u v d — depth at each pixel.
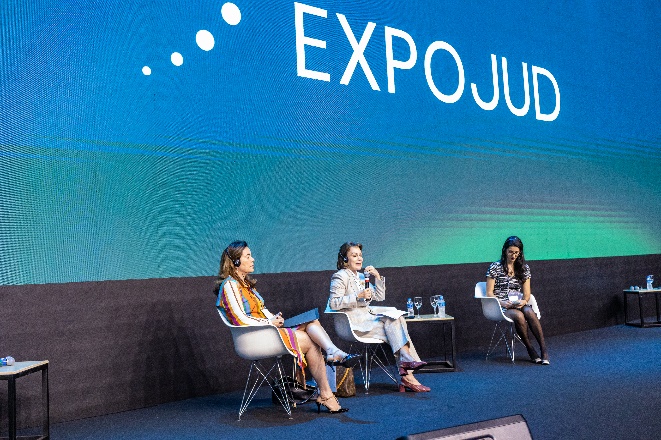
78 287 4.32
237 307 4.16
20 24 4.22
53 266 4.24
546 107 8.14
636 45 9.58
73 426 4.07
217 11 5.25
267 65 5.54
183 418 4.19
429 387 4.89
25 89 4.21
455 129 7.05
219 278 4.33
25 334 4.08
